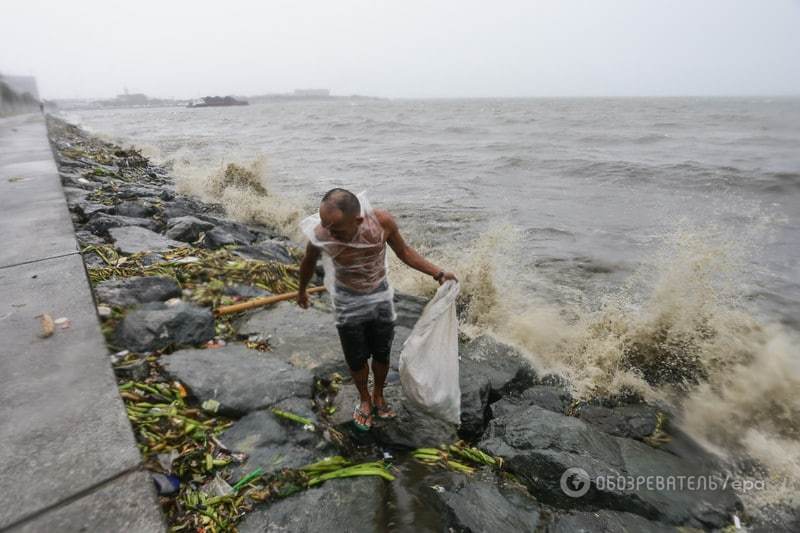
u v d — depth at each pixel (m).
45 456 2.37
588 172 16.31
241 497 2.48
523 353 4.78
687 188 13.60
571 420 3.38
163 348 3.75
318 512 2.46
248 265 5.73
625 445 3.29
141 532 2.02
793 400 4.17
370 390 3.71
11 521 2.03
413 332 3.26
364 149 25.31
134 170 14.88
